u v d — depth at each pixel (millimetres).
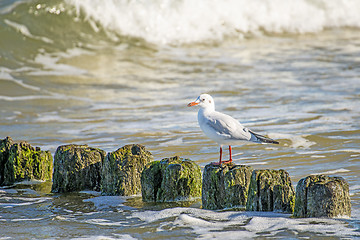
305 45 26891
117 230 7996
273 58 24062
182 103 17578
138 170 9898
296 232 7574
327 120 14852
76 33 24656
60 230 8039
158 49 25016
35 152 11062
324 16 30500
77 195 10008
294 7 29891
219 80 20469
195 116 16047
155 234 7770
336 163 11164
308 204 8047
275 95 18156
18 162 10883
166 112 16516
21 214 8867
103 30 25359
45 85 19609
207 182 8867
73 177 10242
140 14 26219
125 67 22281
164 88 19547
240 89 19094
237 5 28438
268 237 7457
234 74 21359
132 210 8961
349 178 10156
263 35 28312
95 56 23250
